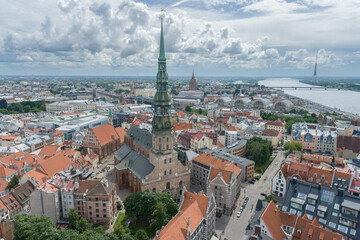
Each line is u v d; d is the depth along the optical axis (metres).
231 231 114.75
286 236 90.62
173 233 82.00
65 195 119.88
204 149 195.62
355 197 95.38
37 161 174.12
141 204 115.75
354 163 167.50
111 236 93.00
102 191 116.94
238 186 145.00
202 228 98.31
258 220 96.62
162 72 132.00
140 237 97.38
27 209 133.25
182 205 106.69
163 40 130.25
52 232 92.50
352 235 89.62
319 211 97.62
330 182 130.38
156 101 134.50
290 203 103.88
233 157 175.12
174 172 142.50
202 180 160.00
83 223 106.38
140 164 151.88
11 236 107.56
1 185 143.88
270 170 189.88
